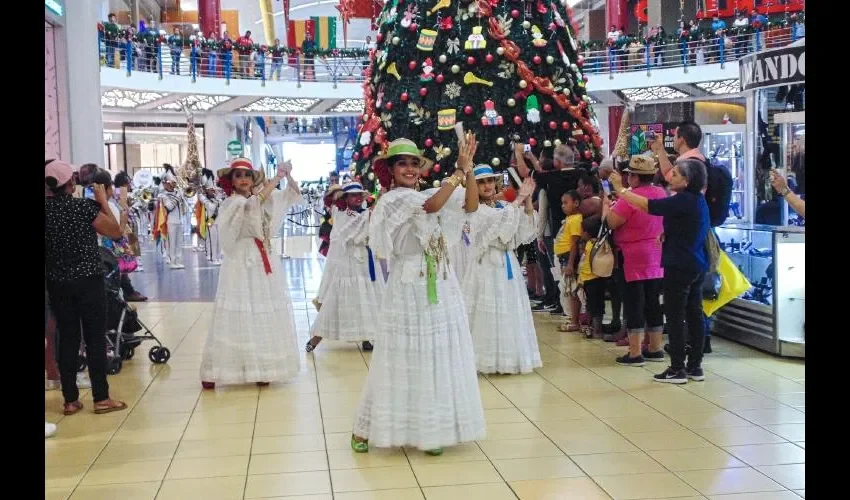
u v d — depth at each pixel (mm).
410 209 4352
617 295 7617
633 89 19609
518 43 8055
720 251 6617
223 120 23047
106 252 6734
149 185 18812
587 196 7742
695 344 6043
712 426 4941
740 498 3830
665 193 6504
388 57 8266
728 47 18391
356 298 7324
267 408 5562
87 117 9844
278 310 6160
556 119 8336
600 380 6133
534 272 9906
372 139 8469
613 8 23562
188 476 4262
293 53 21609
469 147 4402
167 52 21156
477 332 6316
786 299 6668
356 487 4062
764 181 7844
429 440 4410
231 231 5953
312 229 24984
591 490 3959
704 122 22500
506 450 4582
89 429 5133
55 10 9258
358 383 6234
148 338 7059
